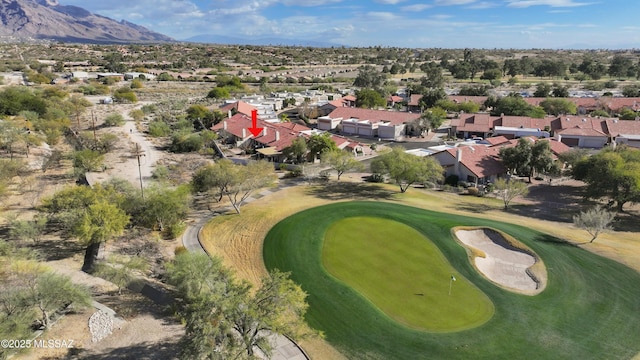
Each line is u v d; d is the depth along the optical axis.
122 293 39.09
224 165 65.19
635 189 60.22
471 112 145.88
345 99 165.38
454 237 51.91
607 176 63.41
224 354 26.48
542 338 34.75
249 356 27.19
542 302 39.59
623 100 150.75
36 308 33.53
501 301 39.56
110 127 122.50
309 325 36.69
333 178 81.56
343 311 38.47
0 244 42.34
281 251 49.50
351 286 42.28
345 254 48.22
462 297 40.28
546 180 82.81
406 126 124.12
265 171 67.94
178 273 33.56
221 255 49.47
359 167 78.69
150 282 40.75
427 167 71.00
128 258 45.16
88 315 34.84
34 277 35.50
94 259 45.12
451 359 32.53
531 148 80.81
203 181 62.72
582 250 49.91
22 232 48.06
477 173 78.44
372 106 157.50
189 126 123.62
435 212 61.78
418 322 36.84
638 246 51.41
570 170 80.94
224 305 27.62
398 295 40.78
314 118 145.62
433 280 43.00
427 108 156.50
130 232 53.38
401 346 34.00
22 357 29.17
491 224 56.47
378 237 51.81
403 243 50.16
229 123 116.69
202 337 26.27
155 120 133.62
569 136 108.50
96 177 76.75
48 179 74.69
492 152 86.62
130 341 32.44
